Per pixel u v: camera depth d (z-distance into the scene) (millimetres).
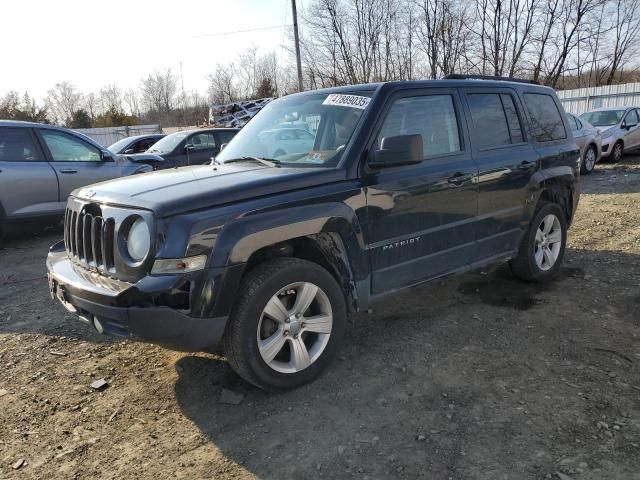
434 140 4031
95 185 3594
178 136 11891
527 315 4383
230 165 3857
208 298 2865
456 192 4070
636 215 7918
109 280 3062
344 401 3182
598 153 13469
